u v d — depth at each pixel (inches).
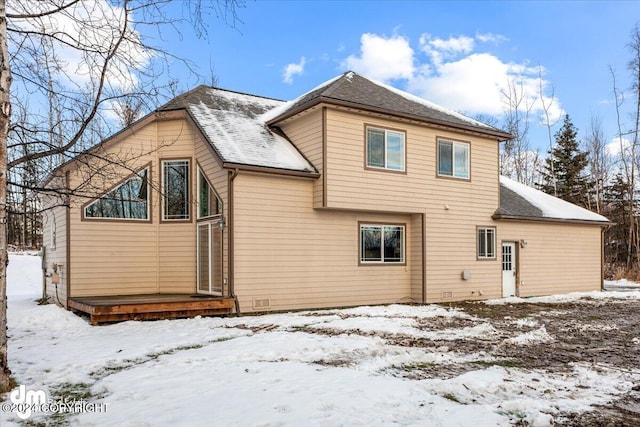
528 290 670.5
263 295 465.4
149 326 381.1
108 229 492.7
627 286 898.7
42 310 418.6
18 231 1291.8
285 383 214.1
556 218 692.7
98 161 340.5
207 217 490.0
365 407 181.6
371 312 469.1
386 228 561.0
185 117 526.6
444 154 586.6
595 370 248.8
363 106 501.0
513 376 233.1
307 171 486.0
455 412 176.4
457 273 593.6
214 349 289.6
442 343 315.6
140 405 187.5
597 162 1375.5
